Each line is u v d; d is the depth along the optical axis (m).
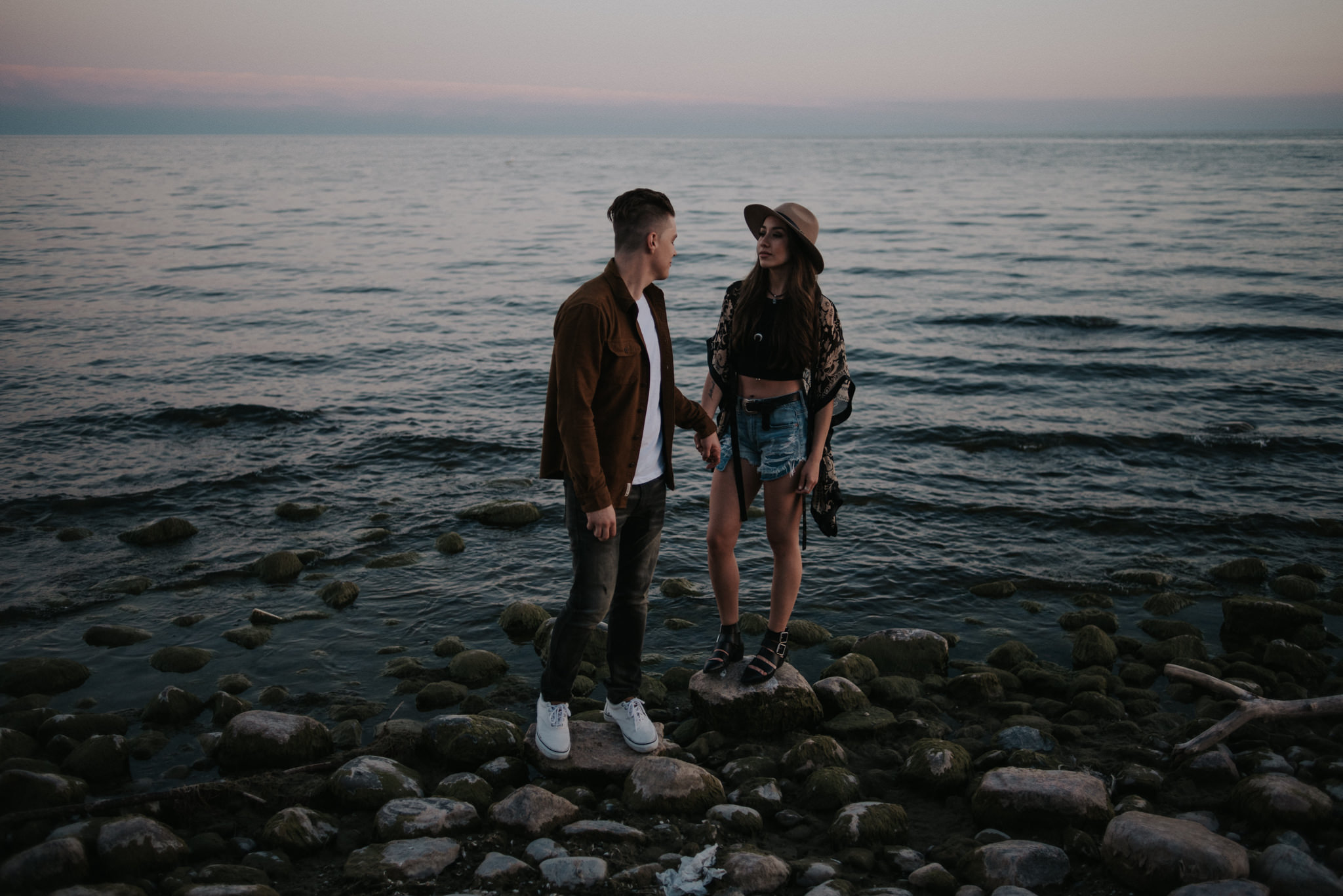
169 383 9.97
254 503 6.60
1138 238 25.59
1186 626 4.76
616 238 2.84
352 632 4.75
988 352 12.06
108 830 2.58
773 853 2.76
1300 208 34.00
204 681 4.20
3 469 7.13
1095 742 3.60
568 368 2.71
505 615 4.86
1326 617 4.89
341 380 10.36
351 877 2.49
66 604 4.95
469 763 3.35
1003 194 48.59
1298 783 2.92
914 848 2.86
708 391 3.49
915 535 6.15
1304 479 7.10
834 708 3.82
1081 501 6.71
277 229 30.34
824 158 130.50
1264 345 12.09
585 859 2.53
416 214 38.19
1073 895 2.52
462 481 7.17
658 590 5.32
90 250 23.06
